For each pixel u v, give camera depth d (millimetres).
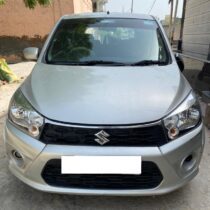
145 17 3643
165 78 2605
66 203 2387
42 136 2078
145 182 2098
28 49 3395
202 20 6734
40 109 2154
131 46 3158
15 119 2236
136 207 2350
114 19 3520
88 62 2982
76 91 2326
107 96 2250
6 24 11852
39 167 2072
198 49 6992
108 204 2379
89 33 3324
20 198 2439
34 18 11867
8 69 6734
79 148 2012
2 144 3342
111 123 2021
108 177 2072
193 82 6129
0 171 2814
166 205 2379
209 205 2395
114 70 2750
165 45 3203
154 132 2051
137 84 2457
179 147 2084
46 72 2746
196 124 2270
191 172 2242
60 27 3479
